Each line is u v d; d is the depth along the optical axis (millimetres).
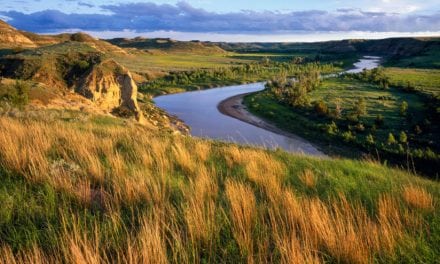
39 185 5719
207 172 7477
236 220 4793
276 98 91125
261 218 5148
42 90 34375
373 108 74500
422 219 5402
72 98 38875
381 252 4297
